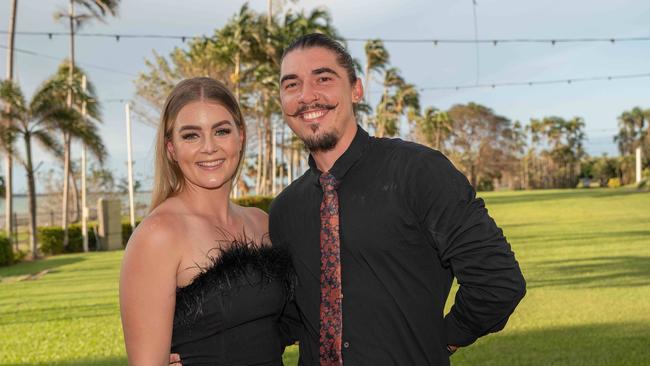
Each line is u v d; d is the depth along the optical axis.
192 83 2.19
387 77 53.34
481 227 1.93
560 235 17.39
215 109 2.16
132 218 24.36
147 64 31.14
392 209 1.97
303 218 2.14
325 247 2.02
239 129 2.30
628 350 5.21
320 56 2.12
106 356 5.69
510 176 86.06
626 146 83.88
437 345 2.01
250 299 2.05
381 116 50.16
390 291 1.95
